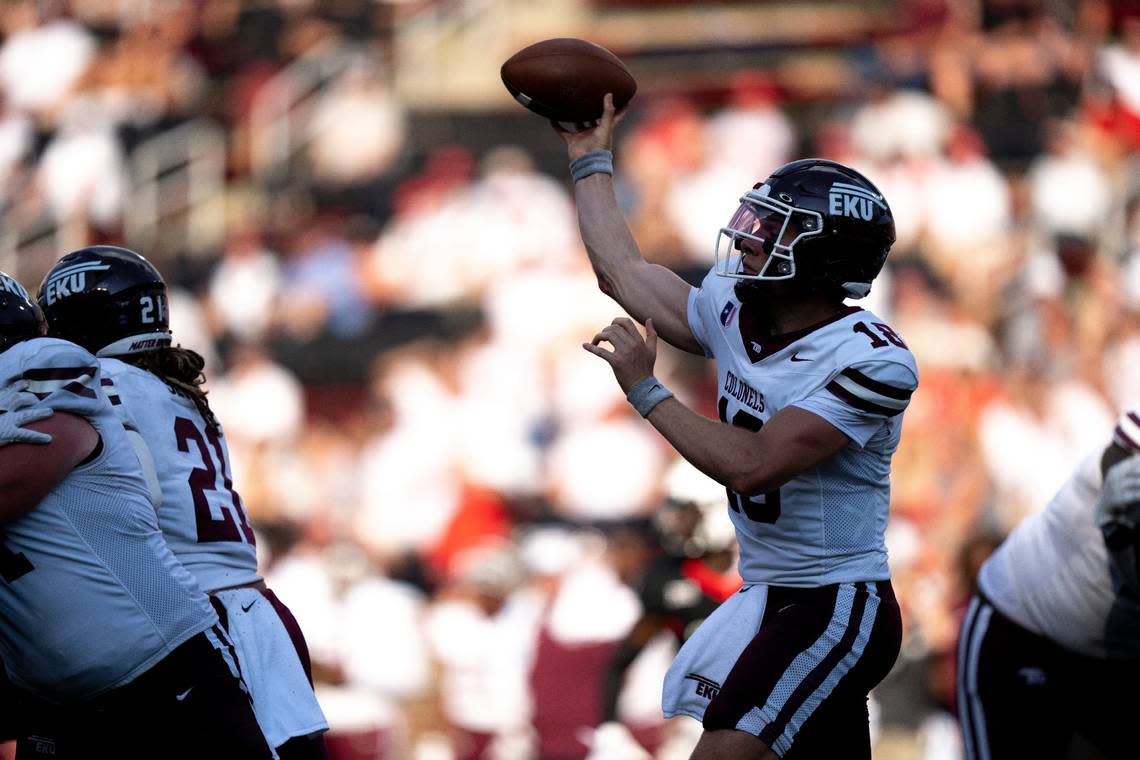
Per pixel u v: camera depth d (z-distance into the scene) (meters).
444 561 33.50
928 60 44.72
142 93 44.66
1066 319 38.28
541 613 22.22
